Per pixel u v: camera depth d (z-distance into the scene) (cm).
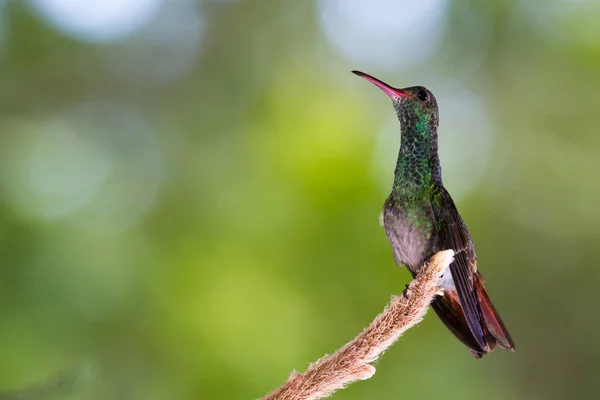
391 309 448
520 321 1417
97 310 1098
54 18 1356
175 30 1448
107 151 1330
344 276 1159
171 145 1335
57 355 1045
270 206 1223
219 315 1130
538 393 1385
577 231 1462
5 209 1156
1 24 1320
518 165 1485
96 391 1041
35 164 1295
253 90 1408
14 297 1061
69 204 1209
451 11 1456
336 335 1130
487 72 1483
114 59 1405
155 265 1169
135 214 1248
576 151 1480
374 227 1190
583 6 1404
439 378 1156
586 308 1430
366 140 1330
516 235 1448
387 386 1128
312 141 1314
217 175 1286
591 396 1388
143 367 1084
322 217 1196
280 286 1157
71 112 1359
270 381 1081
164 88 1408
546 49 1445
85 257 1132
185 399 1069
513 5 1425
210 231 1212
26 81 1337
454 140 1481
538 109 1485
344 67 1473
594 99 1445
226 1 1459
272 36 1461
